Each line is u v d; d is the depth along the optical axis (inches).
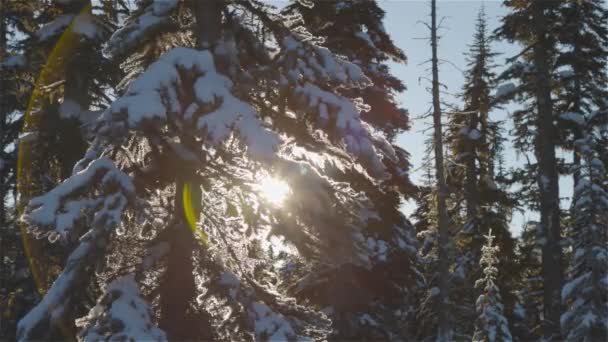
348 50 771.4
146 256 394.6
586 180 712.4
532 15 995.9
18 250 776.9
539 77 996.6
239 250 425.1
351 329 755.4
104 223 332.2
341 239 395.9
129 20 453.1
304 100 392.8
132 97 341.1
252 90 421.4
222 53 414.0
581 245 711.7
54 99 682.8
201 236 404.2
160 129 359.6
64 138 647.1
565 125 1021.8
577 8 995.3
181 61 370.3
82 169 388.2
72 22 654.5
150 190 408.2
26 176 674.8
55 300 353.1
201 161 398.3
